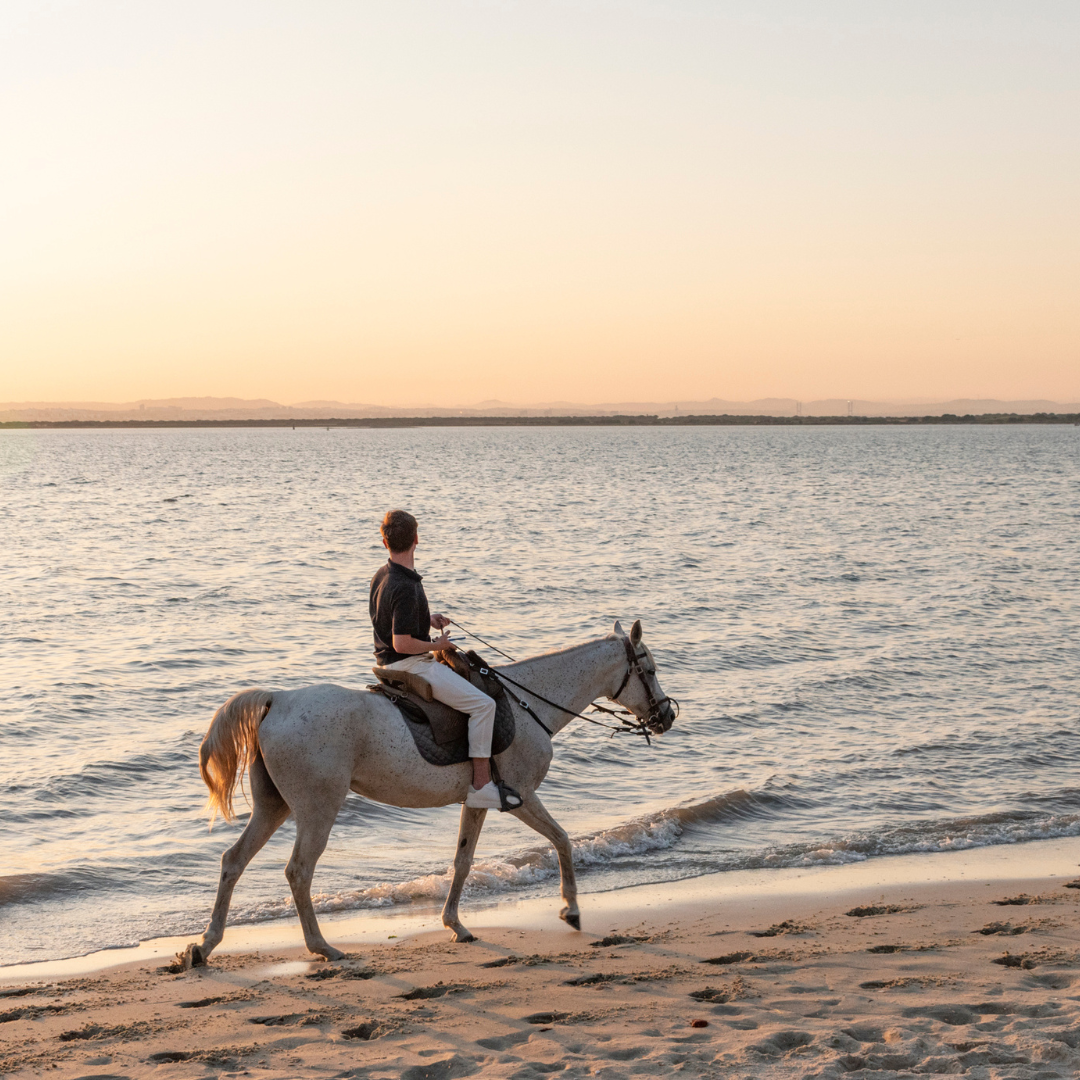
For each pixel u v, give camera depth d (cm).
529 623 2331
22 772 1259
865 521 5222
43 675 1792
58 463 13988
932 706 1667
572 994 664
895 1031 577
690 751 1418
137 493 7525
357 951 779
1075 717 1591
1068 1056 531
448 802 780
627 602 2659
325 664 1911
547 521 5119
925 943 770
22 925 845
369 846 1054
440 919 870
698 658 2005
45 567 3328
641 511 5812
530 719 808
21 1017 639
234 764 731
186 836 1071
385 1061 552
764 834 1122
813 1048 555
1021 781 1302
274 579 3066
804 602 2706
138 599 2678
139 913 877
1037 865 1024
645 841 1084
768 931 820
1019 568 3409
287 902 902
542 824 818
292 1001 660
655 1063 537
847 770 1339
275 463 13775
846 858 1045
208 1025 616
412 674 752
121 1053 573
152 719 1527
